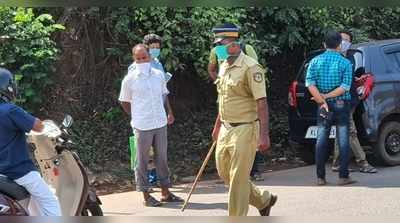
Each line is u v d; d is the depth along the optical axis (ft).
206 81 39.22
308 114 34.12
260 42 38.81
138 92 25.82
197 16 35.86
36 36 32.27
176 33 36.01
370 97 32.42
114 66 37.19
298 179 31.65
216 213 24.85
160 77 26.30
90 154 34.04
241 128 19.53
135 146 26.66
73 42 36.22
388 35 49.26
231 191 19.67
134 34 36.19
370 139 32.68
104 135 35.63
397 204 25.30
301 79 34.73
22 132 16.70
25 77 32.27
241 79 19.36
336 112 28.89
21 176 16.48
